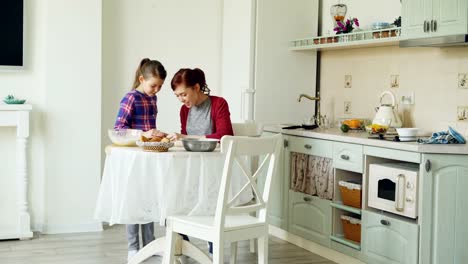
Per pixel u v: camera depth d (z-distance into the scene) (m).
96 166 5.09
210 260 3.56
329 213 4.42
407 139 3.90
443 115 4.33
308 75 5.46
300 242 4.80
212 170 3.39
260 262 3.35
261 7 5.24
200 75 3.91
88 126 5.05
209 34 5.78
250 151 3.15
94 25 5.02
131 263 3.78
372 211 4.04
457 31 3.73
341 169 4.33
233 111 5.55
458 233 3.65
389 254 3.86
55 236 4.90
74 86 5.00
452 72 4.25
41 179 5.02
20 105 4.68
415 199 3.65
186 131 4.15
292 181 4.81
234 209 3.16
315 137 4.54
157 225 5.30
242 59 5.38
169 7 5.64
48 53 4.92
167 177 3.29
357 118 5.12
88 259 4.25
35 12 4.94
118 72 5.49
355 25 5.05
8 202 4.94
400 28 4.24
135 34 5.54
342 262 4.34
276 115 5.35
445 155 3.61
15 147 4.93
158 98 5.66
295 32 5.38
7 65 4.84
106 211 3.61
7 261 4.17
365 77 5.04
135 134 3.64
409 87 4.61
